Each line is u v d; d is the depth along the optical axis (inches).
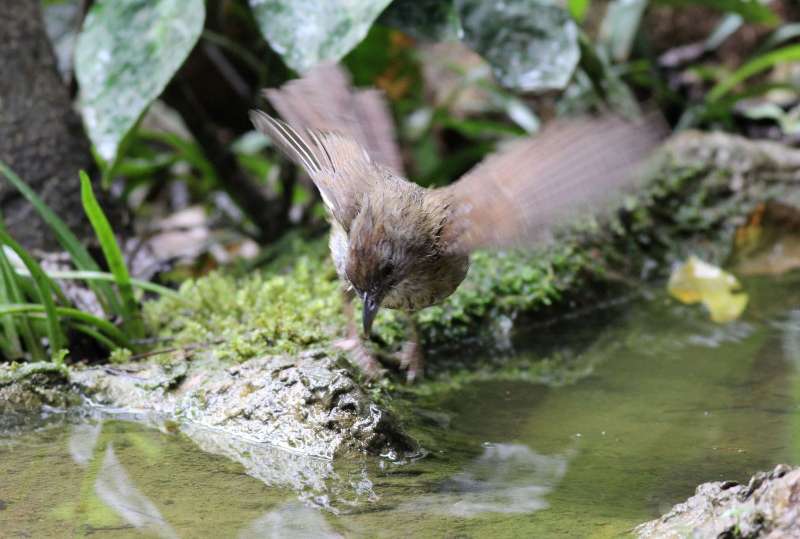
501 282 402.0
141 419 298.0
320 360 297.3
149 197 625.6
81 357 347.6
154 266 422.9
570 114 538.6
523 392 332.5
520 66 403.2
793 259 485.1
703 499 216.2
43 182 407.5
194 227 487.2
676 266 472.4
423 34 382.3
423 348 365.4
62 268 380.5
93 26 358.3
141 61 352.2
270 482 252.4
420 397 325.7
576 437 289.0
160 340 345.4
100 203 427.5
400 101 586.2
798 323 394.9
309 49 344.8
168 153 595.5
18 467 261.1
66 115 420.8
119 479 252.4
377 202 277.0
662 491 248.1
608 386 335.9
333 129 297.3
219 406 291.4
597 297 431.8
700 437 285.4
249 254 539.5
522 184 243.4
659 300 438.0
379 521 229.8
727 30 607.5
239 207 529.3
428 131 571.2
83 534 220.8
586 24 642.2
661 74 631.8
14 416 299.9
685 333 392.8
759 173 500.4
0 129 400.8
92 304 366.0
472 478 258.2
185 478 254.7
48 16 638.5
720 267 478.0
